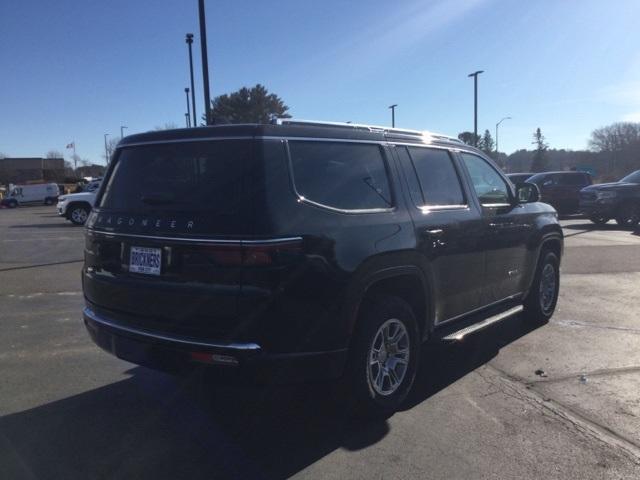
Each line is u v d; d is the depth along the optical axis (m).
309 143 3.75
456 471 3.39
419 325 4.48
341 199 3.79
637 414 4.16
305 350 3.44
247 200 3.34
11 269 10.79
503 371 5.06
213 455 3.59
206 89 13.27
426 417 4.13
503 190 5.84
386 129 4.50
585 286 8.76
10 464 3.47
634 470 3.39
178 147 3.70
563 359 5.37
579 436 3.82
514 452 3.61
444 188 4.88
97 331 4.05
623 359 5.36
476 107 36.84
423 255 4.30
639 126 87.06
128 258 3.79
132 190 3.92
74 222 22.77
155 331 3.60
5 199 50.09
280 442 3.76
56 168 101.25
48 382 4.83
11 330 6.46
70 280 9.61
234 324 3.29
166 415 4.18
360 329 3.82
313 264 3.43
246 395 4.56
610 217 18.22
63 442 3.76
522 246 5.91
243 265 3.27
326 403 4.38
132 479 3.30
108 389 4.68
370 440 3.79
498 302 5.64
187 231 3.44
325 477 3.32
